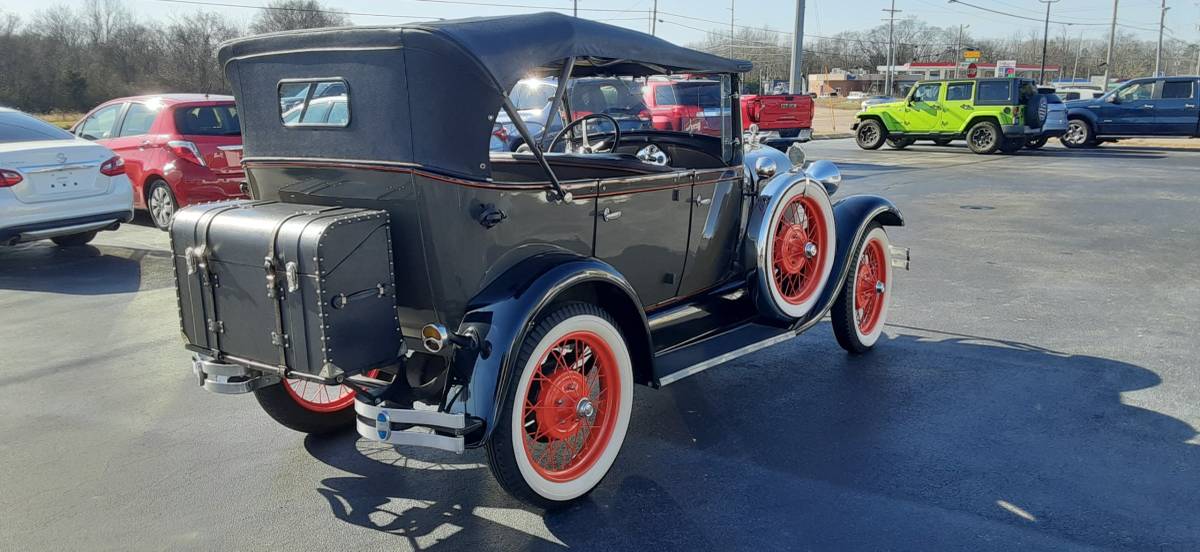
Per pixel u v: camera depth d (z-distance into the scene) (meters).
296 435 3.96
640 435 3.88
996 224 9.56
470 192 2.92
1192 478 3.38
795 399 4.29
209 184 8.79
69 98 48.03
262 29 53.00
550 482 3.12
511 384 2.93
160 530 3.08
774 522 3.08
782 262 4.43
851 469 3.50
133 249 8.27
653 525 3.08
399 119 2.90
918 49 105.94
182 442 3.87
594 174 3.98
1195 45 77.31
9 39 48.94
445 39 2.77
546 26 3.10
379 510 3.23
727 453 3.68
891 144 20.97
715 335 4.09
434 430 2.99
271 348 2.90
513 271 3.09
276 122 3.26
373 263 2.87
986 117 19.20
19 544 2.98
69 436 3.93
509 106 2.96
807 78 102.94
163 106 8.92
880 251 5.07
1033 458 3.57
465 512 3.21
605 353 3.30
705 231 4.06
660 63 3.60
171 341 5.38
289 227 2.77
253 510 3.23
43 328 5.66
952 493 3.28
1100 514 3.10
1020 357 4.90
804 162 4.48
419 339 3.31
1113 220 9.80
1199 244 8.32
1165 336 5.29
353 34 2.92
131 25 53.53
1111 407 4.12
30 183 7.13
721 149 4.16
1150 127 19.98
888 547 2.90
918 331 5.46
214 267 3.00
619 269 3.62
